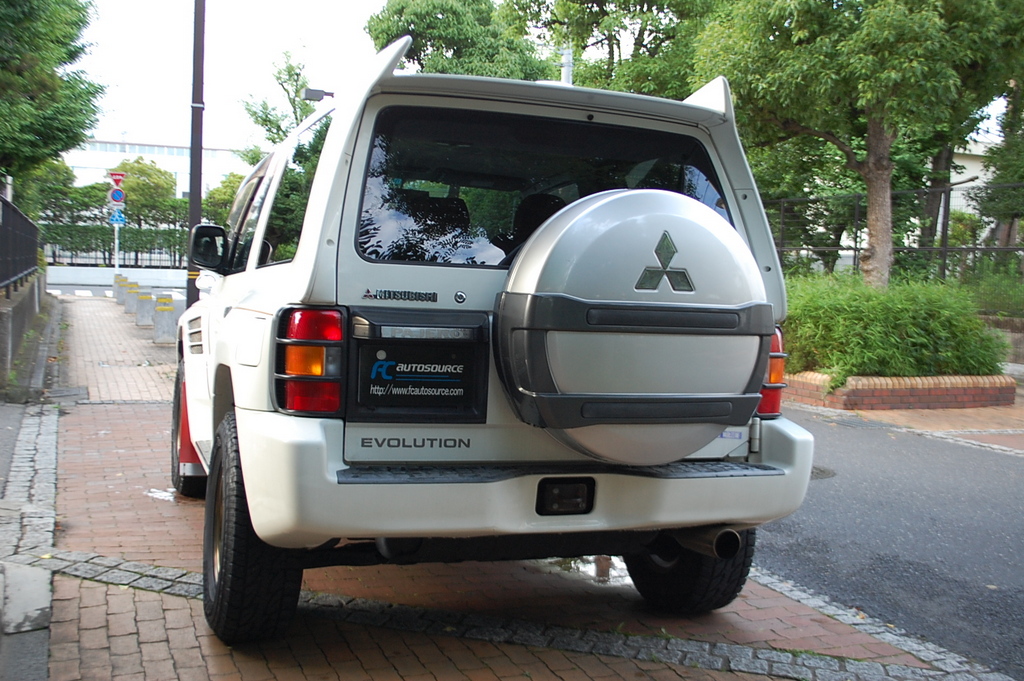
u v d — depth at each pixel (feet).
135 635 12.64
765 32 41.34
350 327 10.43
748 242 12.48
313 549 11.55
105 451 25.27
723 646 13.16
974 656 13.46
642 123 12.10
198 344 17.62
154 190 156.66
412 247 10.85
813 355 39.63
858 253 55.31
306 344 10.27
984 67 41.19
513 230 11.38
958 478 25.23
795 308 39.93
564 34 67.72
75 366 42.73
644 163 12.18
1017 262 50.83
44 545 16.30
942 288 41.88
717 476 11.44
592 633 13.43
